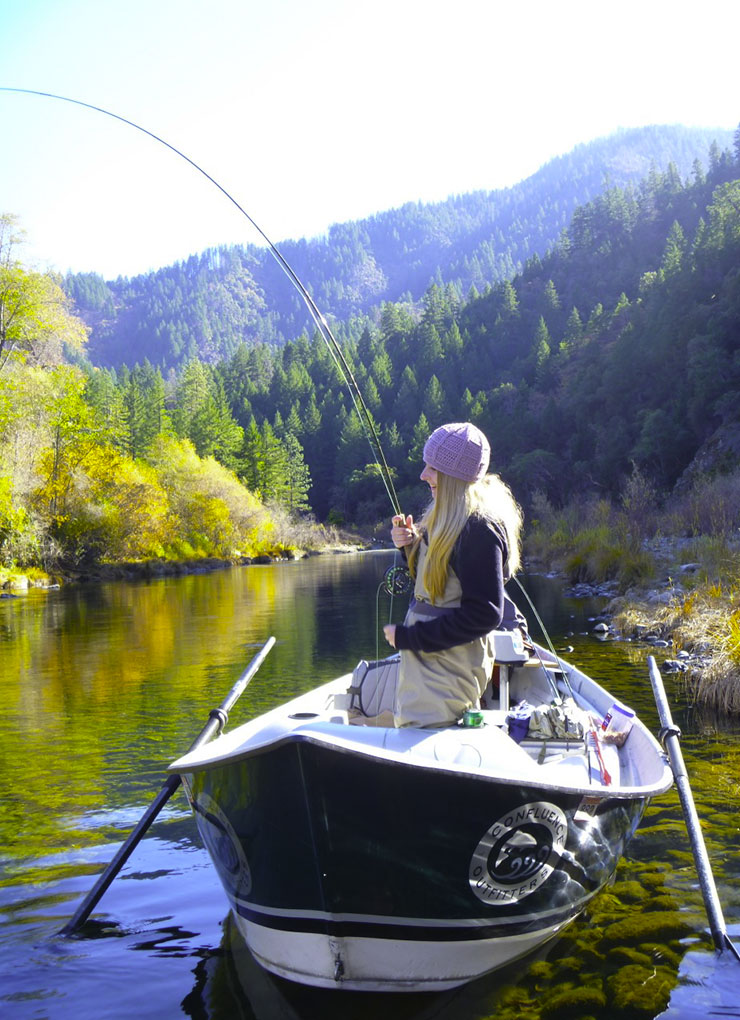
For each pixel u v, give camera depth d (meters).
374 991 3.29
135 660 11.35
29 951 3.66
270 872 3.18
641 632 11.42
